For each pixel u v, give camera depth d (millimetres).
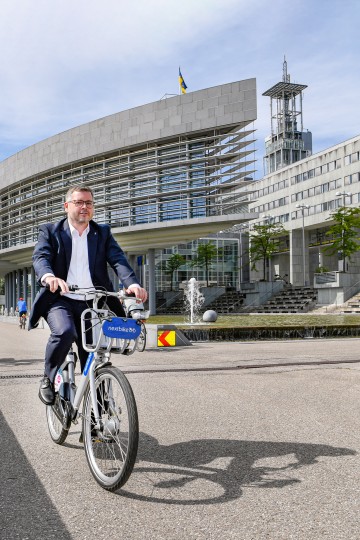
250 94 43688
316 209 75750
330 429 4715
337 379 7664
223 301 59094
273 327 17406
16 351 14172
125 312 3881
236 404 5941
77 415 3682
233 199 44562
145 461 3770
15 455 3982
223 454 3936
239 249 87812
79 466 3697
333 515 2764
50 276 3602
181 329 16625
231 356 11367
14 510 2875
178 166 46938
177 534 2547
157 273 80938
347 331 18406
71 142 54125
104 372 3303
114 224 49844
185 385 7312
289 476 3410
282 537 2500
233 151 45094
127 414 3018
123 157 49938
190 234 47781
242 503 2941
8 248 60219
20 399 6477
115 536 2529
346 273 46375
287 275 85500
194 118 45719
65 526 2650
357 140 68438
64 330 3615
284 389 6914
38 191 59625
